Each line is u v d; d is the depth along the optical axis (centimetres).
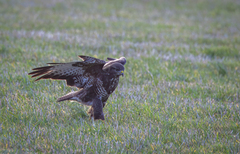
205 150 1190
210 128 1386
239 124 1415
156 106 1598
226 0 7075
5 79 1795
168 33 3772
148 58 2509
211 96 1798
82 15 4669
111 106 1563
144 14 5184
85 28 3738
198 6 6369
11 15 4181
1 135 1208
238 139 1279
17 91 1650
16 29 3344
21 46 2566
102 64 1277
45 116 1418
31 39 2872
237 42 3450
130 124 1401
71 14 4675
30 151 1127
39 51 2412
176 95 1780
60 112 1480
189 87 1895
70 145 1176
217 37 3700
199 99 1706
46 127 1305
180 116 1517
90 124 1388
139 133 1289
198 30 4109
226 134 1323
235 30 4250
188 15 5400
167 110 1559
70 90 1756
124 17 4803
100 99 1345
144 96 1739
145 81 1978
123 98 1677
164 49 2922
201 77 2128
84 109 1545
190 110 1570
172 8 6006
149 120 1440
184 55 2709
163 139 1266
